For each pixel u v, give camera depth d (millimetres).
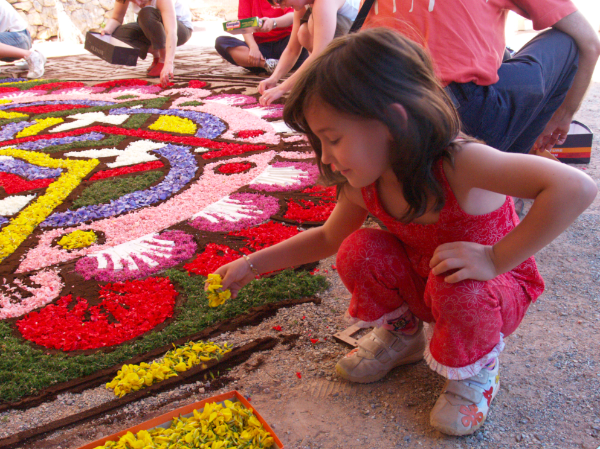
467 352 1303
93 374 1593
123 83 6367
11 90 6352
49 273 2174
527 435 1315
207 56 8125
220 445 1164
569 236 2279
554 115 2623
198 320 1811
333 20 3342
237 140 3957
